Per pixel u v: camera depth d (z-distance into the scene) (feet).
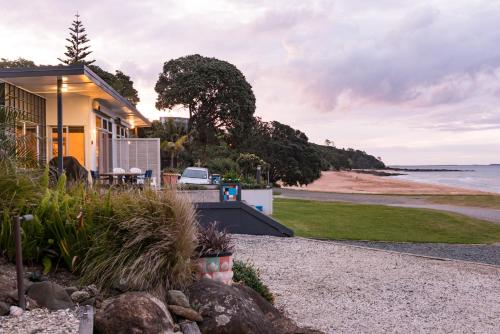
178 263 14.96
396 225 51.83
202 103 177.99
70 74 36.27
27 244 15.11
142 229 14.60
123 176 46.06
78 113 47.62
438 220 57.06
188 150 152.35
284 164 175.94
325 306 19.44
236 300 14.56
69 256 15.17
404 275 25.41
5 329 10.97
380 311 19.04
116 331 11.89
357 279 24.16
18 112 25.09
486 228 52.85
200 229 17.94
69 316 12.03
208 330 13.73
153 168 62.64
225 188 44.27
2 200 15.58
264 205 54.95
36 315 11.98
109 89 45.83
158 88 186.60
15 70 36.32
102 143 55.31
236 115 174.70
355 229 47.26
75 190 18.31
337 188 151.94
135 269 14.24
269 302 18.90
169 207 15.28
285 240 35.27
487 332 17.04
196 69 177.27
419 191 136.05
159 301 13.39
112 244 14.88
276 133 185.06
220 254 16.81
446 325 17.65
